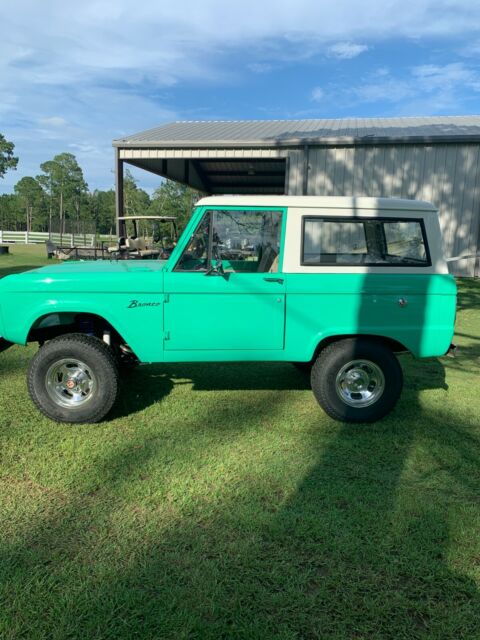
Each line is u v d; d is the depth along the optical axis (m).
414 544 2.73
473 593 2.38
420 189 14.95
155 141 15.45
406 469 3.58
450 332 4.29
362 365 4.31
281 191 25.88
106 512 2.98
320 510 3.03
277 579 2.44
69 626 2.16
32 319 4.08
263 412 4.60
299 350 4.25
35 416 4.39
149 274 4.11
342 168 15.20
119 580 2.42
